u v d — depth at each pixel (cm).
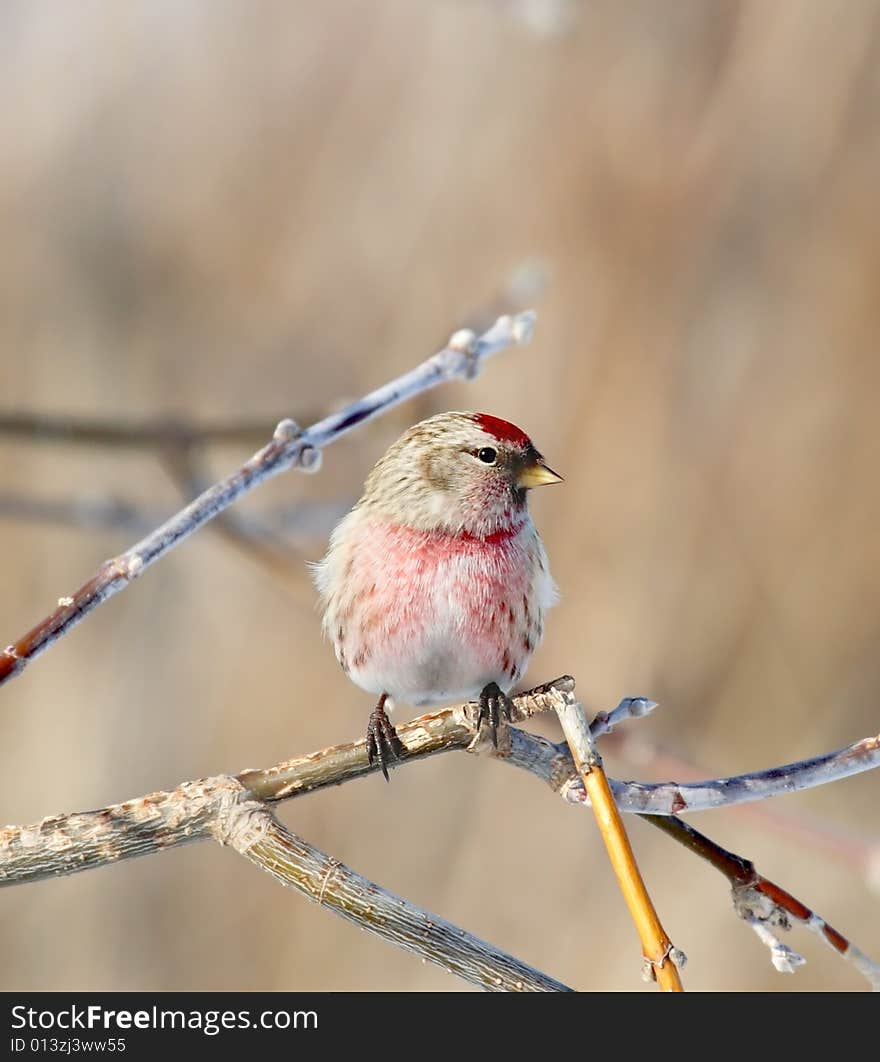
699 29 1184
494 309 793
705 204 1175
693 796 438
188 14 1320
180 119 1324
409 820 1195
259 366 1263
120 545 1255
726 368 1186
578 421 1170
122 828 438
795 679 1184
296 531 777
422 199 1233
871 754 445
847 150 1169
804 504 1191
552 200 1195
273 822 436
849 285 1178
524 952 1152
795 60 1169
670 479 1180
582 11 1195
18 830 438
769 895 446
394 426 779
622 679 1161
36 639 425
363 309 1242
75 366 1292
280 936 1195
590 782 400
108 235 1318
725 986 1148
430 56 1255
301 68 1297
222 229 1301
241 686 1220
